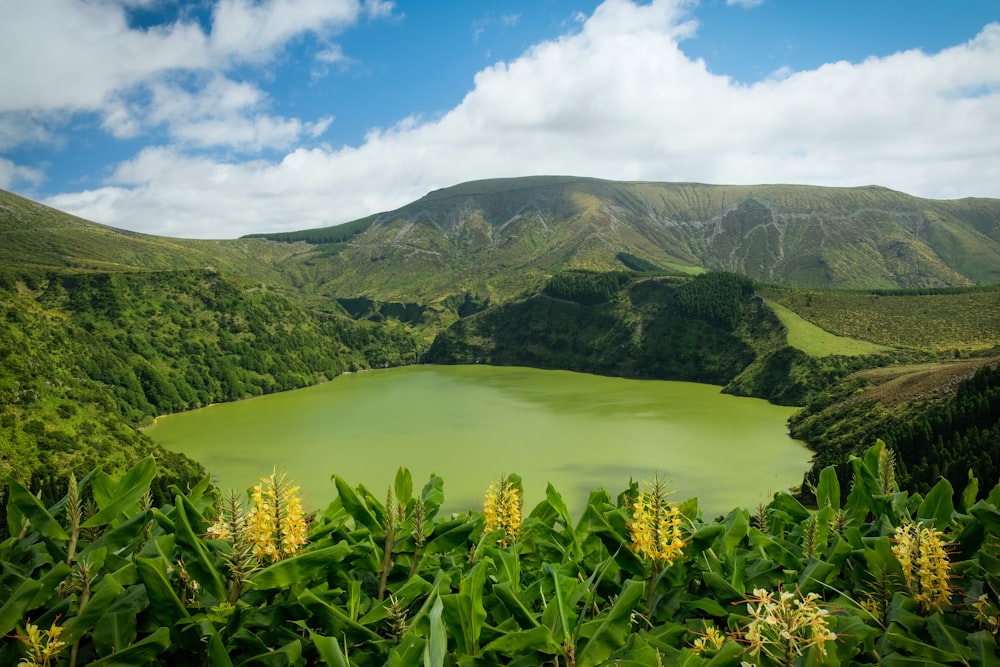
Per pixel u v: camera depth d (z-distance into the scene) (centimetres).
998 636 377
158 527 486
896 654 368
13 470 6925
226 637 373
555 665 379
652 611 454
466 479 7462
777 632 355
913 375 9681
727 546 512
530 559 562
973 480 548
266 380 16325
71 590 416
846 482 4819
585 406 12462
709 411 11656
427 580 467
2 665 356
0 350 8981
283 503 420
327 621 377
